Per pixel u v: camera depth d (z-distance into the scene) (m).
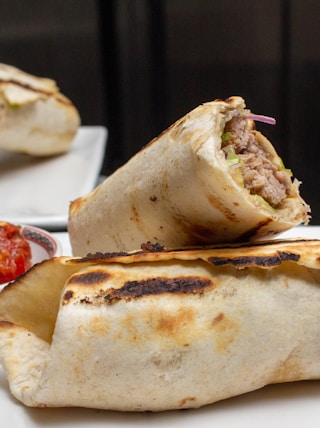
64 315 0.37
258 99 1.13
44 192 0.77
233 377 0.37
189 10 1.15
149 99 1.23
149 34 1.20
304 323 0.38
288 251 0.38
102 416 0.37
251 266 0.38
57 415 0.37
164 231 0.43
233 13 1.13
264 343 0.38
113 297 0.37
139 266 0.38
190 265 0.38
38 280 0.40
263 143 0.43
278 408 0.38
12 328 0.41
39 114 0.85
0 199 0.75
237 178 0.38
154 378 0.36
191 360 0.37
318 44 1.09
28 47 1.23
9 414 0.37
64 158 0.89
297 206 0.41
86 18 1.21
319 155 1.08
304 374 0.39
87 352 0.36
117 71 1.24
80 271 0.39
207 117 0.39
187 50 1.17
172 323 0.37
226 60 1.16
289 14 1.09
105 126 1.25
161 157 0.42
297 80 1.12
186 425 0.37
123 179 0.45
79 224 0.50
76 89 1.25
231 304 0.37
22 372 0.39
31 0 1.20
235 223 0.40
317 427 0.36
